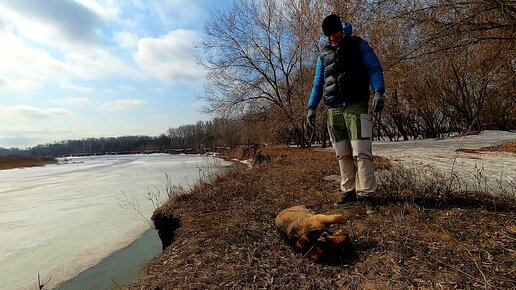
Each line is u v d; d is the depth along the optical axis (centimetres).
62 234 762
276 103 2280
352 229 312
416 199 365
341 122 367
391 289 213
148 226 756
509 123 2294
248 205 456
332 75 360
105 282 441
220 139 2873
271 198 482
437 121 2819
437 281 217
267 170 775
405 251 258
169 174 2080
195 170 2178
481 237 266
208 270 273
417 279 222
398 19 898
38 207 1188
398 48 969
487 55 993
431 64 948
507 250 243
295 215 315
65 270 517
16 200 1402
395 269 237
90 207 1103
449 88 2017
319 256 263
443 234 278
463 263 233
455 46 883
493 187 410
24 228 855
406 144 1468
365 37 988
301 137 2062
